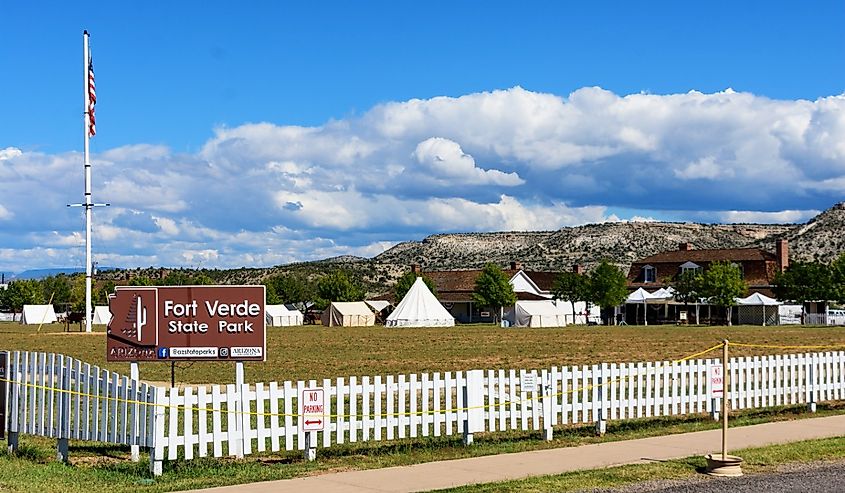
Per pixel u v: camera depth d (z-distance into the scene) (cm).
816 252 18525
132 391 1312
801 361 2020
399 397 1503
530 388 1623
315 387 1412
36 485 1205
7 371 1487
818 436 1595
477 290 10481
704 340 5394
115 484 1220
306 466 1336
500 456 1410
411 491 1145
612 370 1722
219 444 1341
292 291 13650
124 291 1534
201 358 1519
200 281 13038
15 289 14325
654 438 1590
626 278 10694
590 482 1191
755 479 1209
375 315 10275
